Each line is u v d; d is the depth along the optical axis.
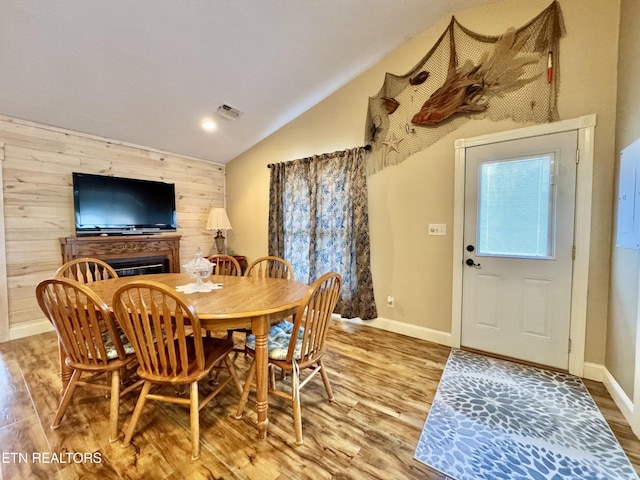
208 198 4.52
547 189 2.19
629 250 1.70
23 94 2.49
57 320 1.48
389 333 2.98
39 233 2.92
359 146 3.20
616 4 1.92
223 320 1.45
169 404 1.81
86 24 1.96
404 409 1.76
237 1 1.99
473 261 2.52
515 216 2.32
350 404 1.80
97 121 3.05
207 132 3.66
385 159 3.00
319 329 1.62
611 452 1.42
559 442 1.49
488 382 2.05
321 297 1.57
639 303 1.53
